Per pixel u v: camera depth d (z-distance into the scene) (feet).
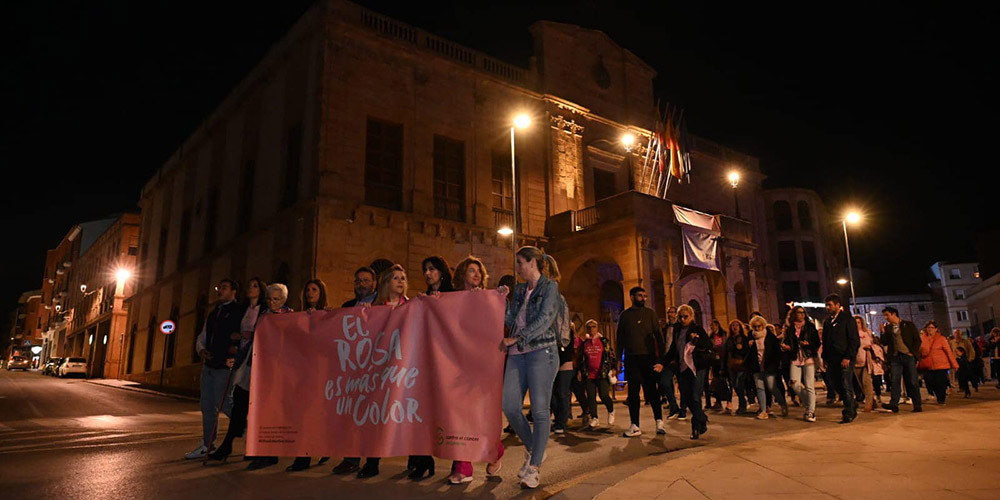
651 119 101.19
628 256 74.02
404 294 19.04
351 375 17.65
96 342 152.05
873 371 41.42
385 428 16.71
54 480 18.10
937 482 14.94
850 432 25.21
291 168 72.38
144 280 125.80
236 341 21.85
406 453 16.33
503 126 82.94
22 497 15.93
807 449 20.71
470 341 16.26
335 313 18.35
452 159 77.82
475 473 19.66
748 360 36.37
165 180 122.11
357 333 17.87
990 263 162.20
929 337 42.16
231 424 20.71
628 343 28.37
